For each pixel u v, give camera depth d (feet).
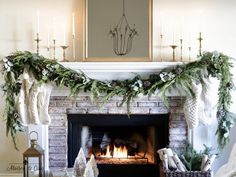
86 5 12.96
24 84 12.02
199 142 12.82
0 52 13.17
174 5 13.14
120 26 12.95
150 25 12.89
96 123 13.24
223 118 12.13
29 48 13.20
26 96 12.10
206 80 11.98
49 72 11.98
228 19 13.07
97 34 12.96
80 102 13.00
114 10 12.97
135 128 13.98
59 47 13.23
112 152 13.98
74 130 13.32
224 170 10.91
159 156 12.64
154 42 13.15
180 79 11.84
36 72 12.07
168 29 13.14
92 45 12.95
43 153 11.50
